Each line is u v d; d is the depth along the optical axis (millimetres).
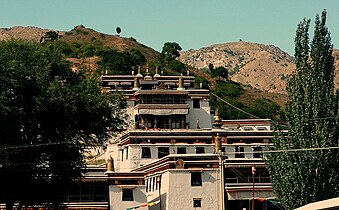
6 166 59094
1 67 59750
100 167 86625
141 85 120062
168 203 83312
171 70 197000
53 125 62656
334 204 32062
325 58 73062
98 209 84438
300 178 71188
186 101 111438
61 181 65062
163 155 97688
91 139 66250
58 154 62594
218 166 85000
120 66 173625
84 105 63500
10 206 64062
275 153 73438
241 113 172500
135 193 86562
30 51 64188
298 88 72938
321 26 73750
